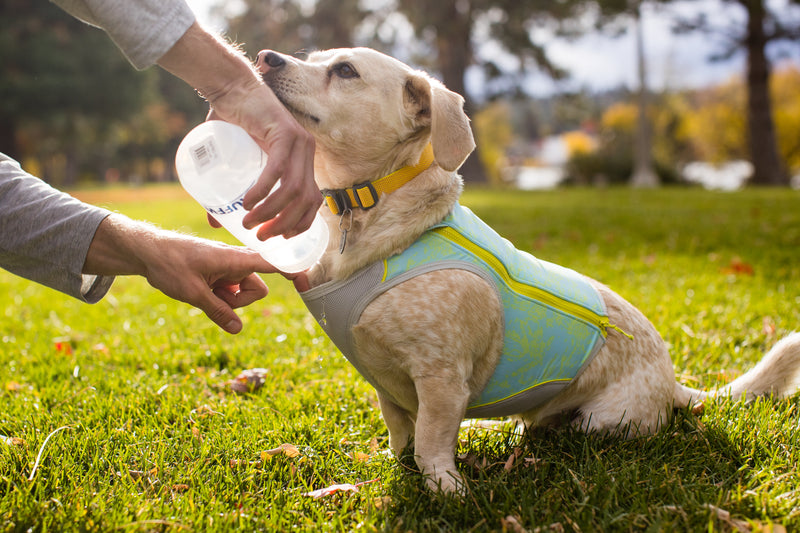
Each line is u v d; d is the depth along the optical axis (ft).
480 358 7.82
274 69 7.66
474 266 7.50
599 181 97.45
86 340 14.21
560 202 47.39
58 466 7.63
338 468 7.90
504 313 7.80
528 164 271.08
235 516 6.53
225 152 6.49
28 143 130.31
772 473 7.26
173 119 164.86
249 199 6.28
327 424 9.24
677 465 7.66
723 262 19.79
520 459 7.93
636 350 8.75
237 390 10.86
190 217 40.63
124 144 173.78
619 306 8.95
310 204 6.63
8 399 10.35
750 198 45.96
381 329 7.32
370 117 7.70
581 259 21.35
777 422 8.50
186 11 6.33
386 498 7.04
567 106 90.84
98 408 9.64
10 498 6.83
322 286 7.51
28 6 98.22
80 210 6.79
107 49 102.53
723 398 9.17
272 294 18.95
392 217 7.55
